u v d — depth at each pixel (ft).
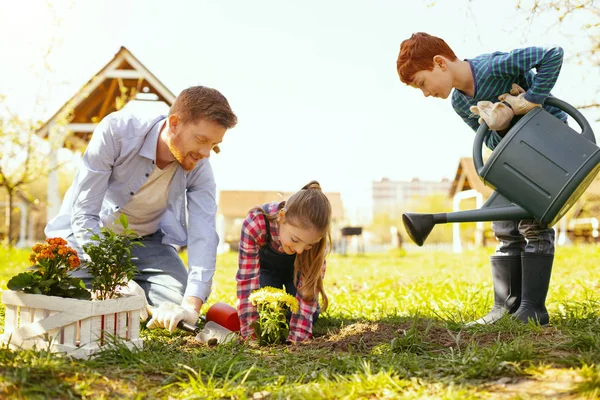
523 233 9.96
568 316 10.11
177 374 7.15
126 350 7.71
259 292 9.05
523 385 6.40
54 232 11.57
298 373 7.32
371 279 23.40
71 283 8.20
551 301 12.96
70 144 45.70
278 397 6.24
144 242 12.07
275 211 9.84
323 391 6.38
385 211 119.96
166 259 12.00
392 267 32.76
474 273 23.68
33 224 86.63
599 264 24.27
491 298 13.73
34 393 6.15
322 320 11.53
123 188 11.03
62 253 8.16
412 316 11.60
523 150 8.82
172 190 11.18
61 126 42.01
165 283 11.71
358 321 11.31
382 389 6.48
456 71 9.71
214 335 9.29
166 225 12.12
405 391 6.42
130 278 8.32
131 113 10.84
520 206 9.02
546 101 9.43
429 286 17.99
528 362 7.11
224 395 6.44
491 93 9.68
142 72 40.24
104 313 7.80
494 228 10.64
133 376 7.03
